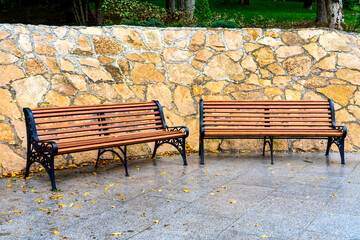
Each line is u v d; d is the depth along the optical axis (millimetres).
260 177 5242
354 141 6926
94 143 5121
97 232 3467
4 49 6242
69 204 4211
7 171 5355
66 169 5773
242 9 24359
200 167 5844
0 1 18984
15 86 5980
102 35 7465
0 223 3678
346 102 7328
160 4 22703
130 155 6488
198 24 11359
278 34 8273
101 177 5312
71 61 6781
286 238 3307
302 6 28125
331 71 7723
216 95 7520
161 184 4953
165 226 3588
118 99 6816
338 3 14594
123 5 12359
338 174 5359
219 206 4109
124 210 4020
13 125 5668
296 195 4449
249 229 3504
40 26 6953
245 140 7109
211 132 6090
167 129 6227
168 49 7867
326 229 3486
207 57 7910
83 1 15727
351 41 8312
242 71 7809
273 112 6504
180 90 7480
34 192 4629
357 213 3863
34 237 3365
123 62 7293
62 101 6262
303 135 5992
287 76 7738
